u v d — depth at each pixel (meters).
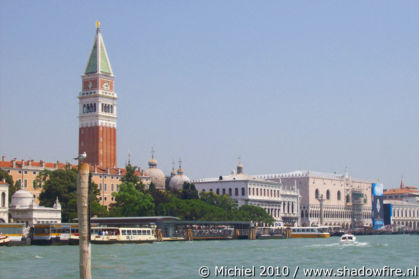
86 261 68.44
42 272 115.56
